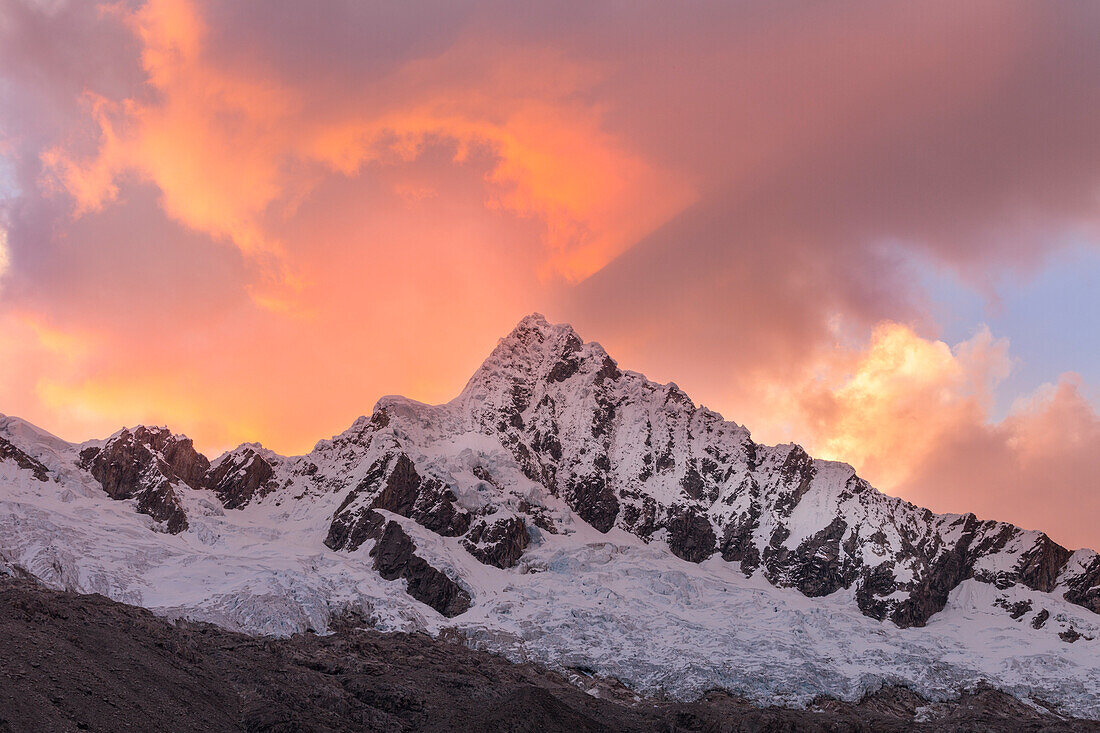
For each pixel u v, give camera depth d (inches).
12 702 6259.8
